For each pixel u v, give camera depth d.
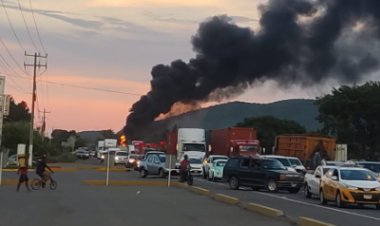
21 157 29.66
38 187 31.44
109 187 33.94
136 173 55.84
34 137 89.06
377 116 70.94
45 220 16.45
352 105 71.19
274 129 112.31
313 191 28.45
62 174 50.91
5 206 20.81
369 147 72.19
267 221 17.08
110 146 94.00
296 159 40.25
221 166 43.84
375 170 34.09
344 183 24.36
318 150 47.53
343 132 71.81
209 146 54.16
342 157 47.53
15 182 35.56
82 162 96.88
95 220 16.66
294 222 16.55
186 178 36.50
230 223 16.47
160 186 36.22
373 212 22.38
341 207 24.31
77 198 24.94
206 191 28.31
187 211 19.89
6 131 84.94
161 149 67.31
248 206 20.88
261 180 33.88
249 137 53.16
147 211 19.66
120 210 19.86
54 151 101.69
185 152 52.22
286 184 33.28
